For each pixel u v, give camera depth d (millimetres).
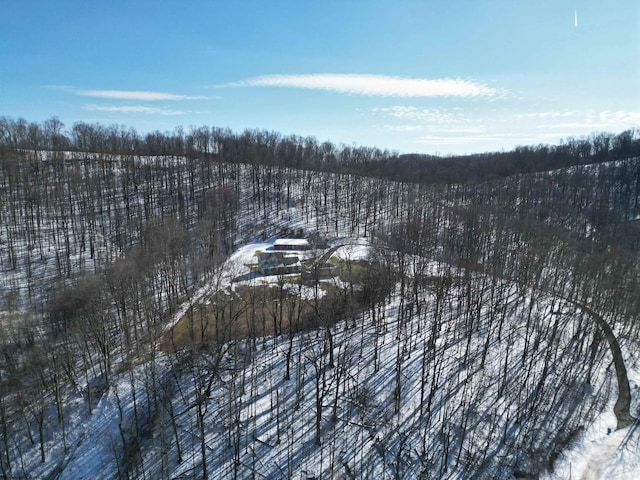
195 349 57219
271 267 86375
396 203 137250
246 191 146125
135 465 43594
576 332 62375
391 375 55844
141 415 49812
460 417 48719
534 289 71438
